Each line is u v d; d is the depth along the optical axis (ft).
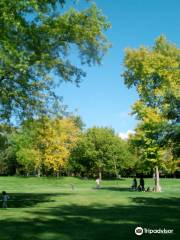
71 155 332.39
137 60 171.94
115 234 56.90
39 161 284.61
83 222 70.38
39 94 91.45
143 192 161.89
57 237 54.95
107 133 328.90
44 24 80.79
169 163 167.32
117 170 333.01
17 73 81.35
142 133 164.86
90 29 90.07
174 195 142.20
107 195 143.02
